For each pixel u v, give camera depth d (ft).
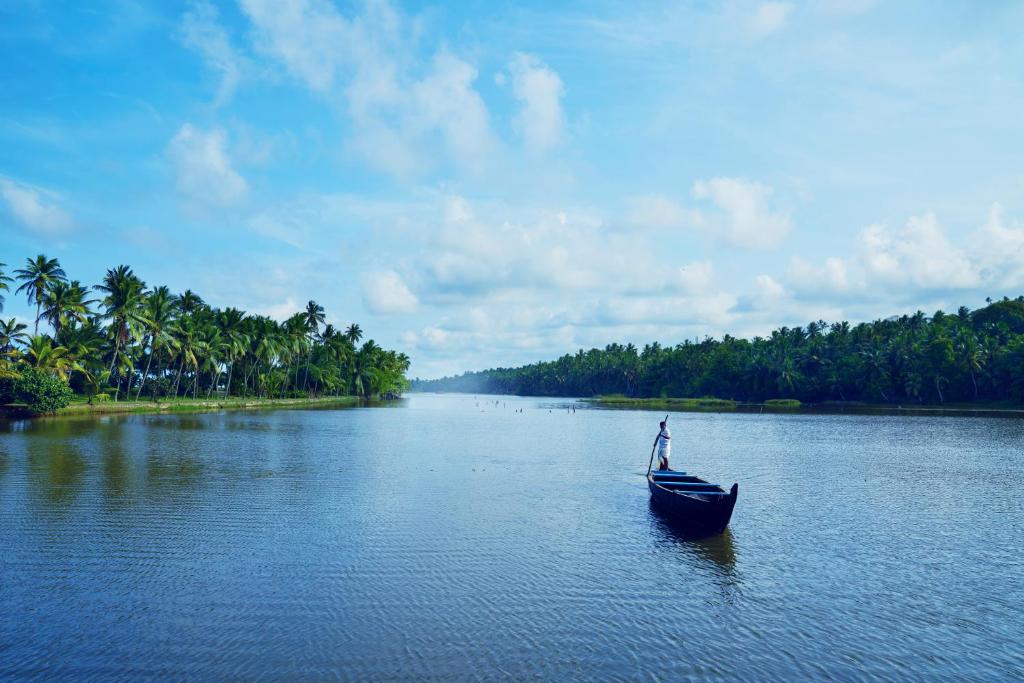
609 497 82.48
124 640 37.29
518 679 33.47
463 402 570.87
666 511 72.43
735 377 504.02
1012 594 47.78
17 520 64.59
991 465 118.11
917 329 481.05
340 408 350.02
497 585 47.80
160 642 37.09
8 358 191.01
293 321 374.02
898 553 58.34
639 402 506.48
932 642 39.11
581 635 39.11
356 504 75.00
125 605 42.57
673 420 264.93
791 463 120.26
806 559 56.08
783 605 44.88
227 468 100.78
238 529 62.54
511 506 75.77
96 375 238.48
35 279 206.28
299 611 41.98
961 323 474.49
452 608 43.01
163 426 175.42
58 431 151.94
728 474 106.01
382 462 112.57
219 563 51.83
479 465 111.34
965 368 385.50
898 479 101.04
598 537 62.23
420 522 66.74
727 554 57.31
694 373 563.07
